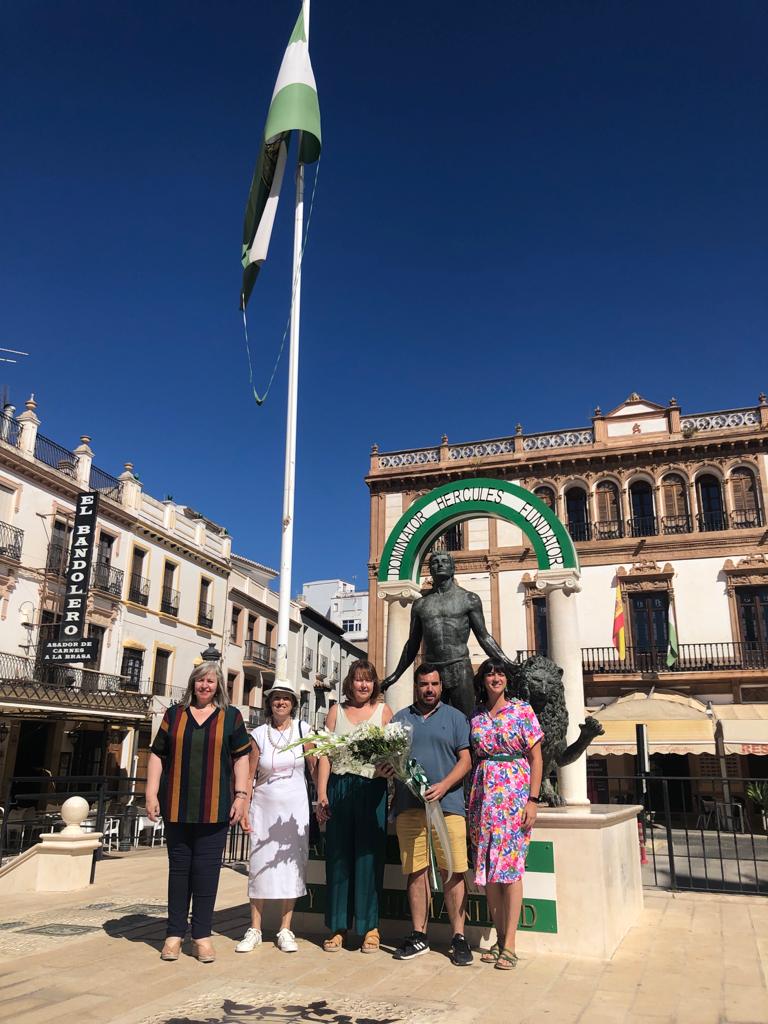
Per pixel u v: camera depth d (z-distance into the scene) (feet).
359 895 15.24
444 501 28.76
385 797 15.94
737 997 12.60
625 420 97.60
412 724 15.56
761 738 71.26
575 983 13.33
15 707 65.10
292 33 28.35
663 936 18.04
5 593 76.95
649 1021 11.26
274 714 16.42
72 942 16.10
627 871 19.35
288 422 25.25
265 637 133.49
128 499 96.89
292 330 26.05
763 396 92.68
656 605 91.30
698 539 90.99
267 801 15.78
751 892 25.40
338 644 168.66
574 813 16.14
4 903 22.12
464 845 14.80
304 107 27.07
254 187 29.19
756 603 88.02
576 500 97.86
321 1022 10.83
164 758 15.16
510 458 98.58
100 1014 11.14
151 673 99.55
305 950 15.33
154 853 45.65
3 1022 10.78
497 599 94.99
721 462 92.79
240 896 23.88
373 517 102.27
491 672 15.10
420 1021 10.96
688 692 86.63
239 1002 11.74
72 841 24.76
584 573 94.27
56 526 84.64
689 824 73.26
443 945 15.87
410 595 28.45
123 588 94.68
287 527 24.08
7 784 71.56
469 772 15.48
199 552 112.37
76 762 81.82
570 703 25.45
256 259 26.94
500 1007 11.76
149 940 16.33
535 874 15.89
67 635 79.82
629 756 83.35
